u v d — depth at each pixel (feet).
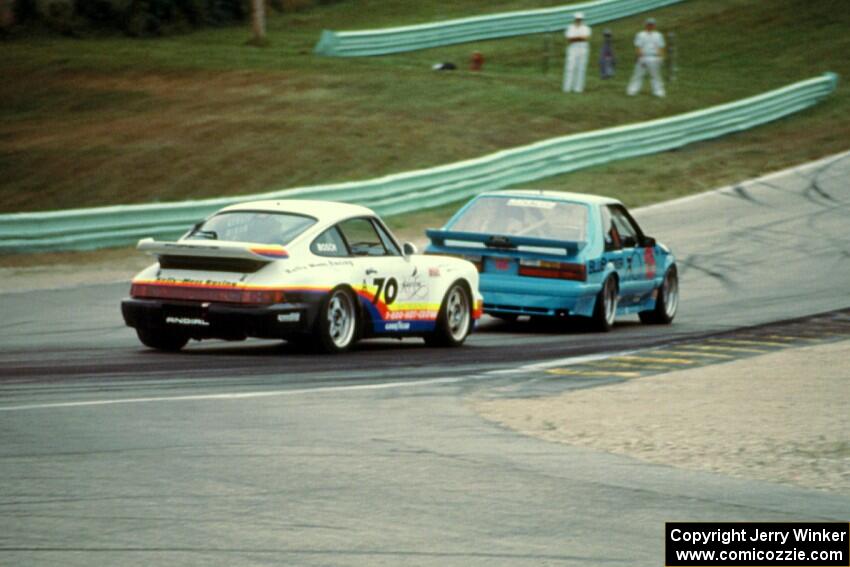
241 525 67.10
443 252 171.53
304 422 97.66
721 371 129.18
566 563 61.87
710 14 626.64
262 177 315.58
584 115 419.74
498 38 572.51
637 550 64.39
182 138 349.41
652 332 175.11
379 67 466.29
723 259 261.03
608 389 117.39
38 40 530.68
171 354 139.33
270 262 133.59
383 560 61.46
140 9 569.23
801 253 267.39
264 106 392.68
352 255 142.31
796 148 402.52
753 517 71.82
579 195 181.57
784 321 181.47
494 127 389.19
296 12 650.02
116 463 81.10
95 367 126.93
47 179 306.96
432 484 77.66
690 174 362.74
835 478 82.69
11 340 152.87
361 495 74.33
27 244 229.66
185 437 90.22
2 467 79.46
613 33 593.42
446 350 151.23
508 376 127.03
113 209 242.99
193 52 492.13
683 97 469.16
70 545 62.80
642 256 183.42
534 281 167.12
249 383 116.88
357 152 345.10
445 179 309.63
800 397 113.09
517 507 72.49
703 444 92.53
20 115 381.60
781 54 560.61
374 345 154.30
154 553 61.67
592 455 87.97
